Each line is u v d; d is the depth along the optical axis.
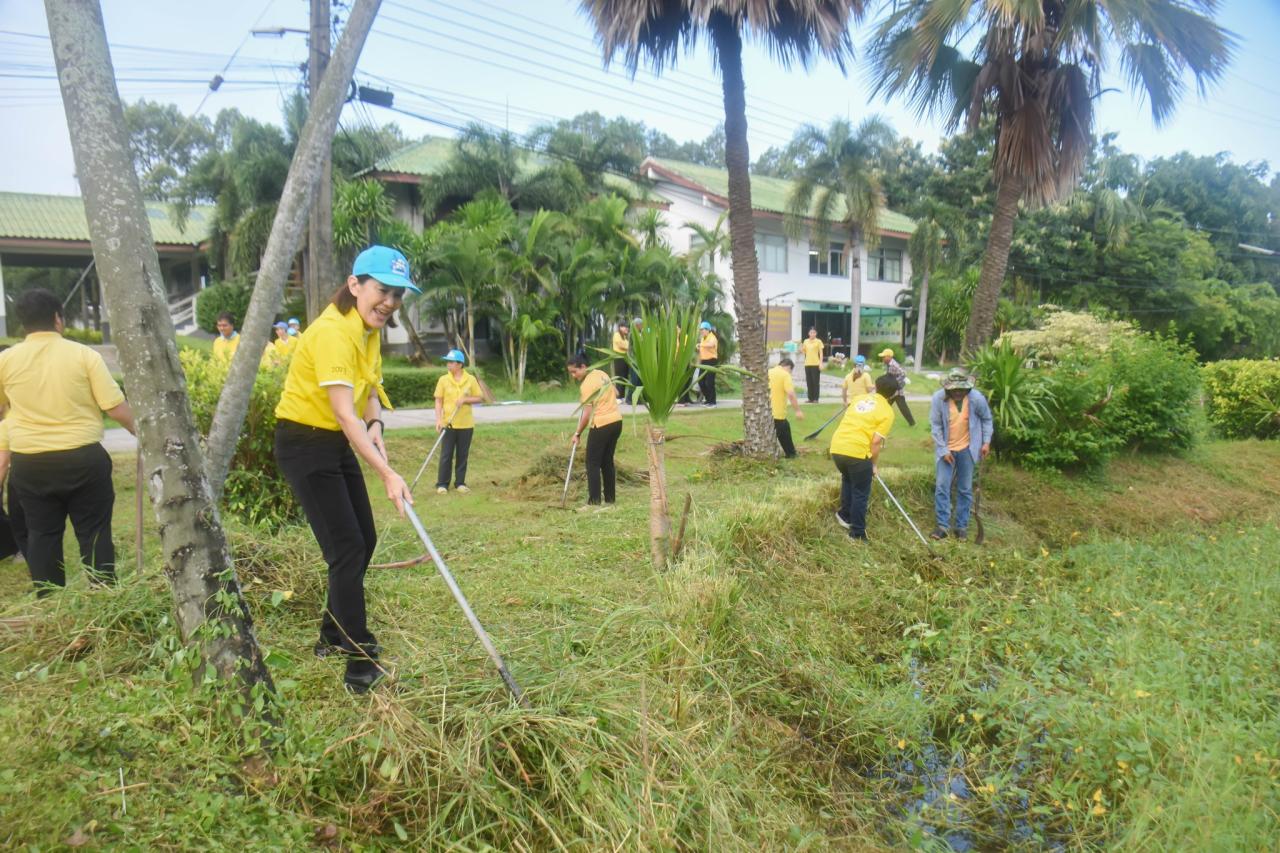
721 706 4.31
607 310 20.53
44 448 4.47
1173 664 5.04
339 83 5.54
